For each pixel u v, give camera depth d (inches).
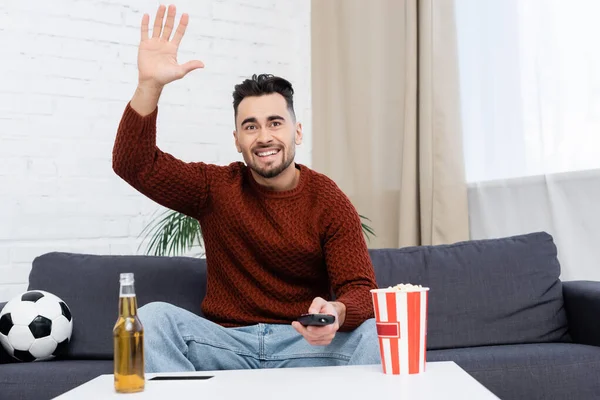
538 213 112.8
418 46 129.6
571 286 93.3
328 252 76.9
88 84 130.6
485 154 122.3
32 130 126.2
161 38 71.6
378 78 140.6
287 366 72.9
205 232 80.5
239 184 79.5
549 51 110.1
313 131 151.9
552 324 92.0
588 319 88.7
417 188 129.8
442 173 124.0
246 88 78.2
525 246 96.3
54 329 84.6
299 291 78.3
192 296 91.3
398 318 53.9
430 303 92.0
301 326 58.0
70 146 128.8
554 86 109.5
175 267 93.0
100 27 131.9
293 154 78.6
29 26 126.7
